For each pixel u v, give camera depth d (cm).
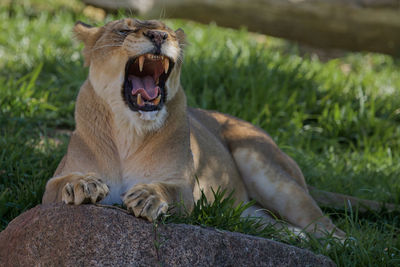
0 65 1400
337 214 917
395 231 891
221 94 1286
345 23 1758
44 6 1847
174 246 586
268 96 1290
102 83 713
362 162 1165
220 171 838
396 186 1031
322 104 1355
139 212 586
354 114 1319
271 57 1552
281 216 854
